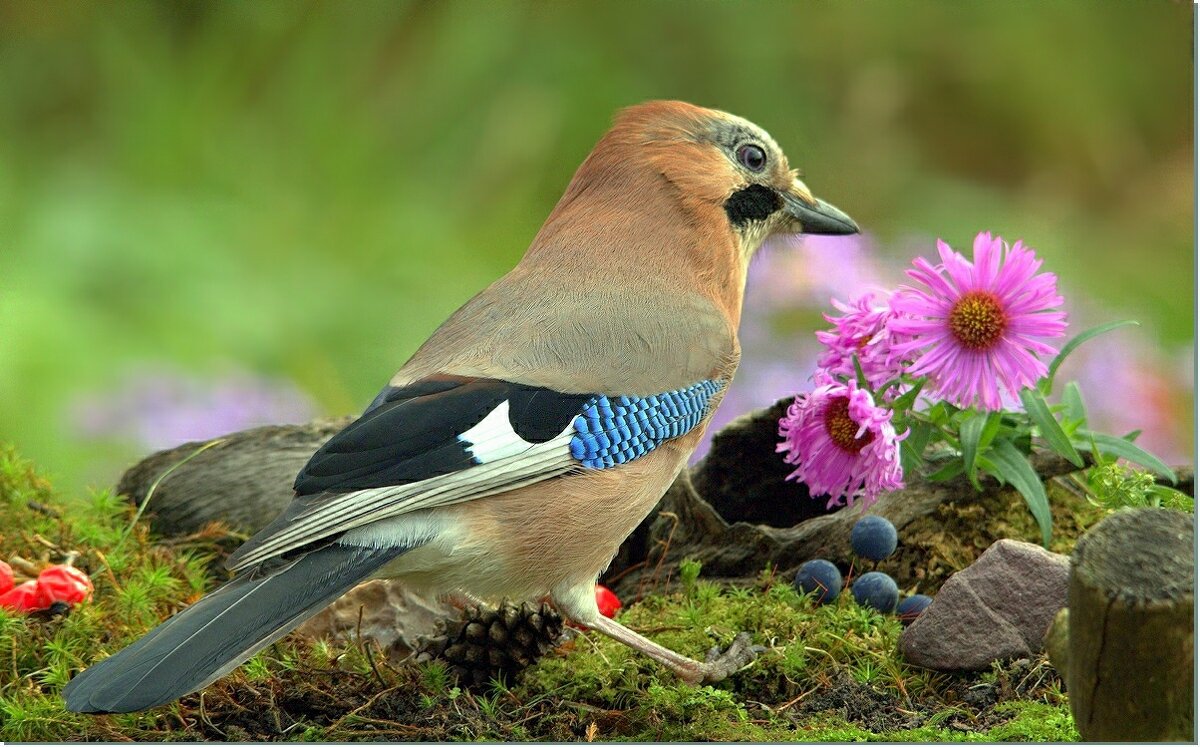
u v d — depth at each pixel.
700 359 7.19
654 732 6.49
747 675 6.94
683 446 7.18
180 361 12.75
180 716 6.49
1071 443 7.52
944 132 15.72
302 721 6.52
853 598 7.44
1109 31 15.69
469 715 6.53
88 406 11.72
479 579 6.66
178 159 15.43
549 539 6.67
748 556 7.92
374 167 15.62
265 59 16.28
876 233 14.30
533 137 15.88
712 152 7.92
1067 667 5.25
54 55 16.16
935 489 7.82
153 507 8.70
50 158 15.49
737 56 15.99
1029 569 6.77
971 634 6.75
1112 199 15.10
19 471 8.70
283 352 13.25
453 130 15.95
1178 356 11.66
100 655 7.01
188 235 14.25
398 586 7.52
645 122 7.91
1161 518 5.12
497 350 6.89
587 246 7.60
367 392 12.98
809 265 11.22
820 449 7.63
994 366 7.40
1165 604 4.83
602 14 16.25
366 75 16.33
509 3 16.41
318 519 6.12
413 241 14.91
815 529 7.82
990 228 14.55
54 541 8.09
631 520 6.94
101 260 13.72
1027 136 15.56
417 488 6.33
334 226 14.86
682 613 7.44
